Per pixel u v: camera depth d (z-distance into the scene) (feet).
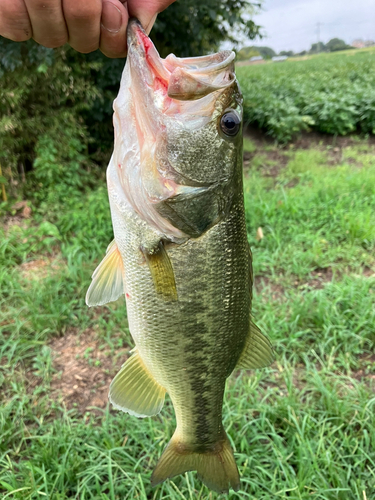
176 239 0.77
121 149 0.76
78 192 3.02
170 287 0.79
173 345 0.84
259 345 0.98
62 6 0.64
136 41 0.69
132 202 0.77
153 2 0.71
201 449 0.97
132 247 0.80
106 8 0.66
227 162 0.77
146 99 0.71
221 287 0.83
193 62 0.73
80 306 2.00
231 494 1.16
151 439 1.33
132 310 0.84
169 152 0.73
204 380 0.89
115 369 1.67
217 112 0.74
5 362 1.71
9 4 0.62
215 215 0.78
